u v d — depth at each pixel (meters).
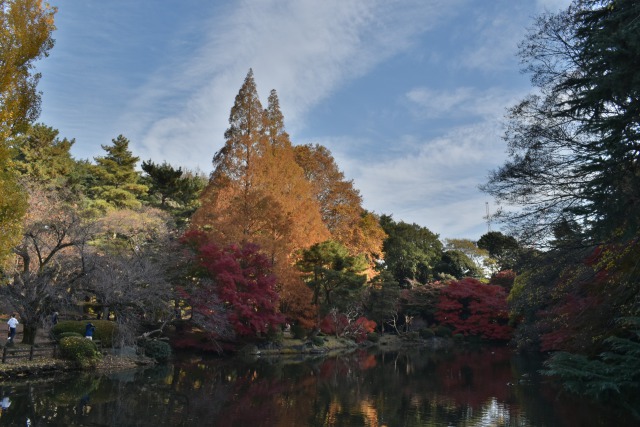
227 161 33.31
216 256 28.19
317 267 33.72
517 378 21.61
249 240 31.00
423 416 13.76
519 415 13.71
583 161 12.29
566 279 13.70
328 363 27.69
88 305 30.02
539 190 13.09
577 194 12.20
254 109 34.44
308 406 15.11
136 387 17.17
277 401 15.82
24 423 11.65
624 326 11.83
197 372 21.97
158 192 46.62
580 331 13.61
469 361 29.61
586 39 11.71
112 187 42.56
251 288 28.31
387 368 25.64
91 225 23.66
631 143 10.34
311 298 33.81
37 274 21.55
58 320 26.58
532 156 12.90
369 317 47.69
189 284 27.39
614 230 11.40
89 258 22.62
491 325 44.94
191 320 27.33
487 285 46.47
